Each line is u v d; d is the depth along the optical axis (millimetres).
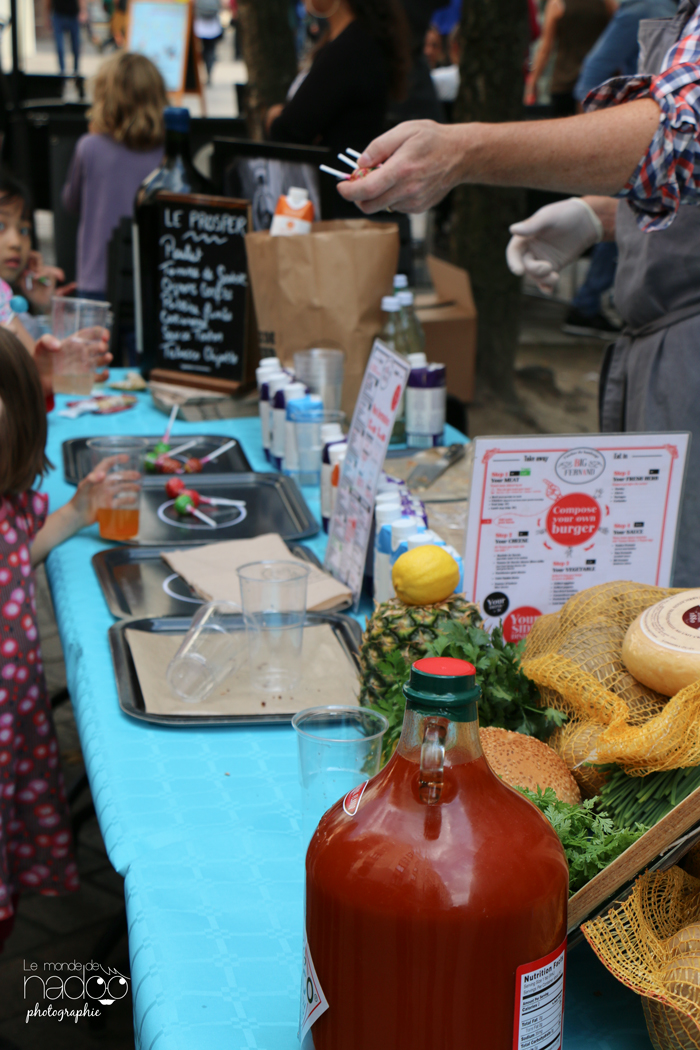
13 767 1889
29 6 18500
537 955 635
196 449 2660
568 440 1344
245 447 2680
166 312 3049
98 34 15266
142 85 4688
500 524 1367
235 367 2975
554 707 1074
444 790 646
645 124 1399
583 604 1179
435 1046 624
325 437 2051
